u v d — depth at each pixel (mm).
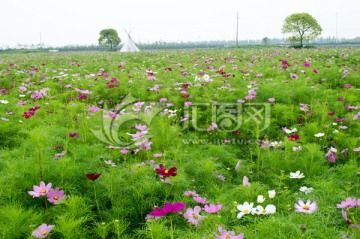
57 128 4641
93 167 3299
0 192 2670
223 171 3602
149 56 21531
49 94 7363
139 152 4066
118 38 81312
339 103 6289
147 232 2455
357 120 5164
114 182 2992
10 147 4520
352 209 2596
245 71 10430
